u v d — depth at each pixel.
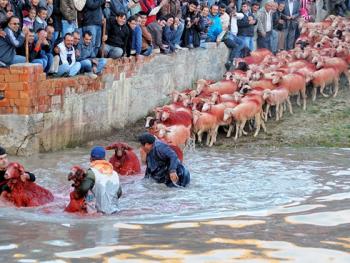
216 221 11.55
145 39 21.50
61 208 12.55
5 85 16.77
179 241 10.40
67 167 15.83
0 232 10.92
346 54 24.98
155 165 14.54
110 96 19.80
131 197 13.41
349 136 19.67
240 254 9.79
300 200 13.04
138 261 9.52
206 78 25.09
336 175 15.32
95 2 18.97
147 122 17.56
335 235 10.69
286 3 28.92
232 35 26.02
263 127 20.17
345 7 35.94
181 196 13.48
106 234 10.81
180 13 23.62
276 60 24.59
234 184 14.45
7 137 16.92
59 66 17.92
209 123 18.91
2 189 12.81
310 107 22.45
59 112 17.75
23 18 17.36
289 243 10.28
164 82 22.55
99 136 19.44
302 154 17.84
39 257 9.69
